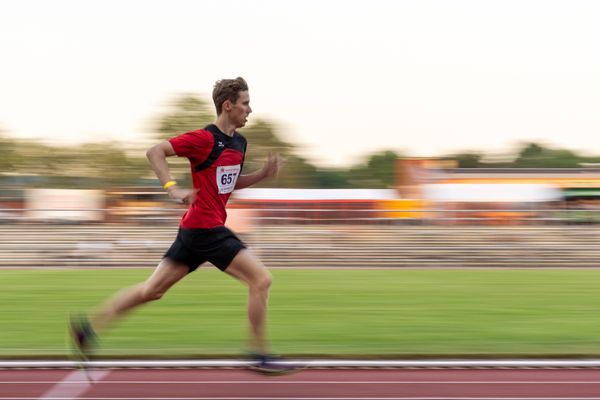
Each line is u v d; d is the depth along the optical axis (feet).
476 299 41.09
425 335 27.40
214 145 16.37
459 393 17.37
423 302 39.45
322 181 182.70
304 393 17.28
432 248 80.28
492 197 132.16
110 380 18.65
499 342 25.64
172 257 16.81
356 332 28.19
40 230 81.66
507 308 36.58
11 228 81.56
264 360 16.97
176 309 35.29
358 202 121.29
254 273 16.70
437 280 55.31
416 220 88.99
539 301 40.01
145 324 30.07
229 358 21.49
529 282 53.52
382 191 125.18
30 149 167.02
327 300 40.27
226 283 49.78
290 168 175.83
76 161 168.76
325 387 17.87
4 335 27.37
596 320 31.89
